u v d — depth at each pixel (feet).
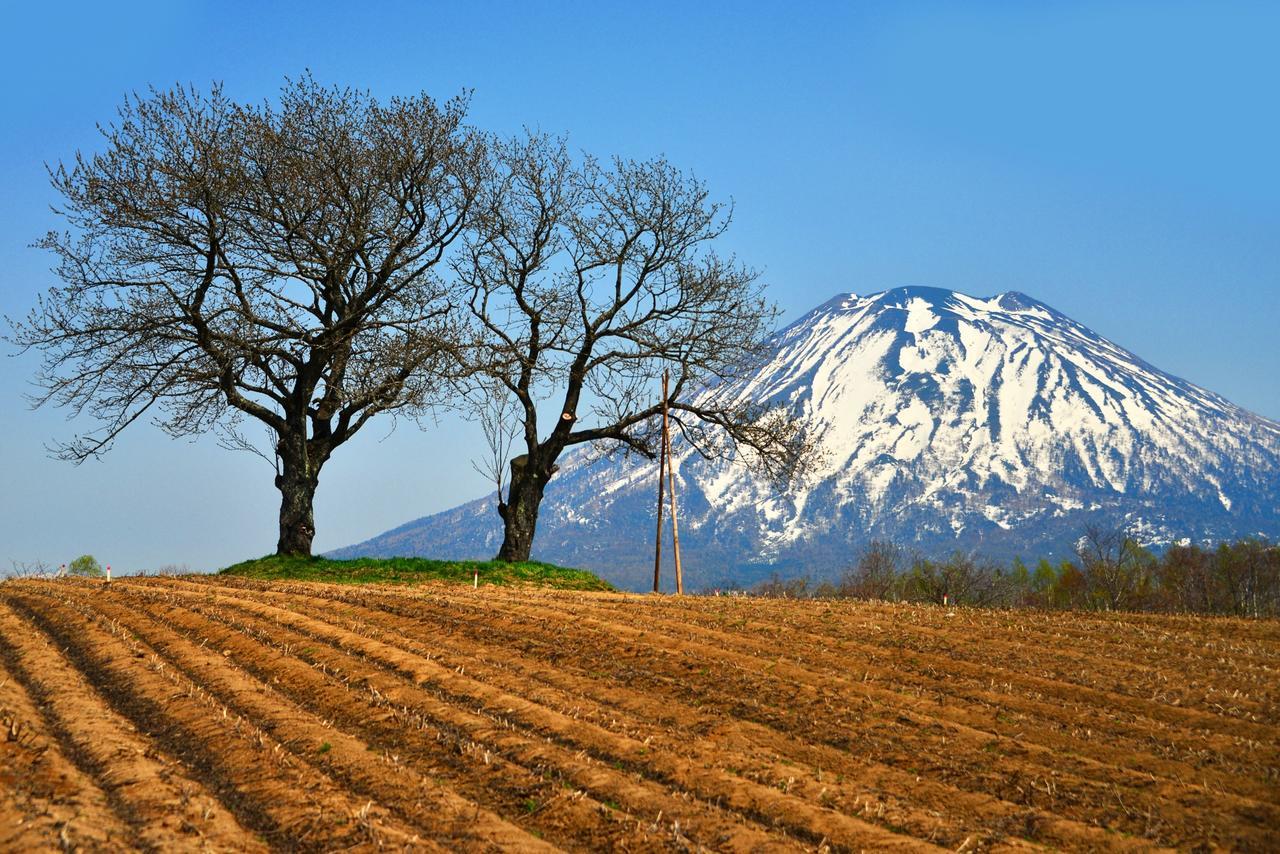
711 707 55.72
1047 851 37.63
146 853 35.14
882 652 68.59
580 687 60.13
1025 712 54.54
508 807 41.68
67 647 68.90
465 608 85.56
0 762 42.32
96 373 111.04
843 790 43.21
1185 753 47.37
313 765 46.03
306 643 70.69
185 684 58.29
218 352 111.65
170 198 108.58
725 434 133.90
